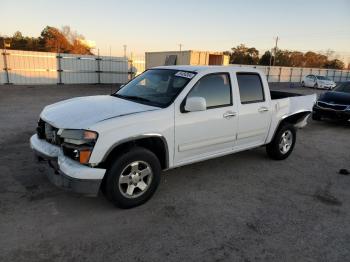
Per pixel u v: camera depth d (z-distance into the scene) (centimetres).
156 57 2688
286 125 580
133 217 356
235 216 372
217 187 457
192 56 2420
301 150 698
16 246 292
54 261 274
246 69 494
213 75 442
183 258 288
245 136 499
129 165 357
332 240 331
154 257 287
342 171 546
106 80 2591
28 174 460
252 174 520
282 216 378
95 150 328
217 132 447
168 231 331
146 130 364
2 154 550
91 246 298
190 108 387
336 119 1004
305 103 615
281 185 479
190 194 427
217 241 318
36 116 958
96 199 394
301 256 301
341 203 425
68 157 340
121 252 292
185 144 413
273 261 291
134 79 511
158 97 418
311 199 433
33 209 361
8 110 1054
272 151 584
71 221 340
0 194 393
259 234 335
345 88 1102
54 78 2323
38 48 6009
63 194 401
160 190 435
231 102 464
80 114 363
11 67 2120
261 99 516
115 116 351
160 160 409
